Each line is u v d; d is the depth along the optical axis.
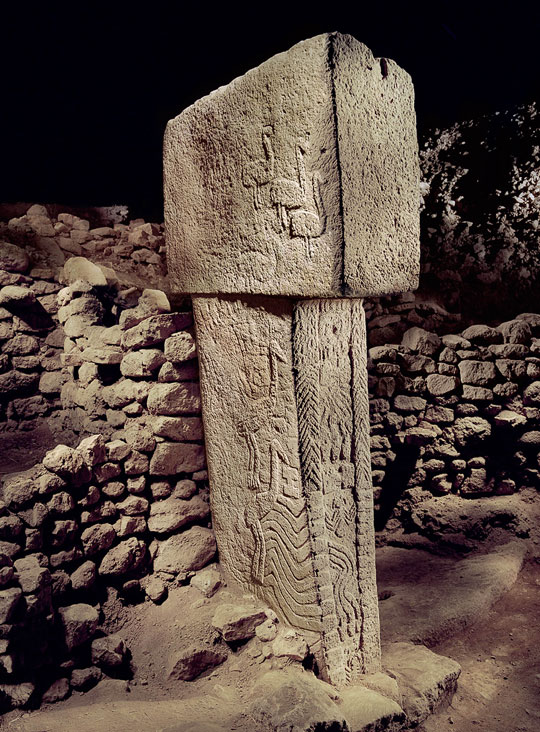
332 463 2.56
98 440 2.87
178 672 2.57
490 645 3.32
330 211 2.17
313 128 2.17
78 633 2.52
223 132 2.58
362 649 2.71
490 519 4.27
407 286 2.47
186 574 2.96
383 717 2.36
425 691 2.71
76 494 2.77
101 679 2.55
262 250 2.46
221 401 2.88
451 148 5.85
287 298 2.42
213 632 2.71
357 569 2.68
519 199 5.70
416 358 4.50
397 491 4.60
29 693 2.31
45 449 3.79
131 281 4.77
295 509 2.57
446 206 5.85
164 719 2.20
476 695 2.92
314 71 2.15
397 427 4.54
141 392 3.04
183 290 2.98
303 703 2.21
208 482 3.12
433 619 3.38
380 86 2.29
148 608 2.90
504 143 5.72
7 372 4.09
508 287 5.73
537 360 4.43
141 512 2.97
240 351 2.71
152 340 3.02
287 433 2.54
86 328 3.73
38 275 4.31
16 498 2.54
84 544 2.75
